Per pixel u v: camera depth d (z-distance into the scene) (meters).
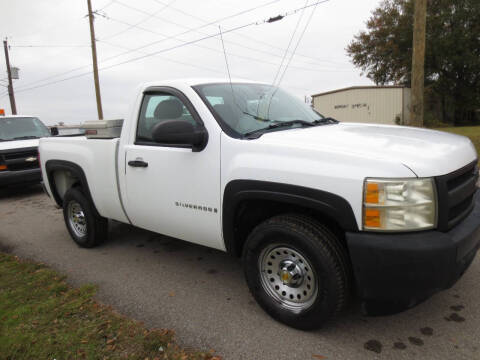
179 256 4.27
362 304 2.49
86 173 4.17
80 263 4.17
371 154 2.32
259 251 2.80
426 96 32.12
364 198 2.24
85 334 2.73
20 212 6.90
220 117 3.01
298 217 2.60
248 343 2.61
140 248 4.57
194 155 3.06
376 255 2.22
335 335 2.66
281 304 2.78
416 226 2.22
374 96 26.89
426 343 2.54
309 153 2.47
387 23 31.94
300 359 2.43
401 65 32.22
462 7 29.20
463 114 34.09
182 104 3.32
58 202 5.09
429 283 2.20
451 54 29.72
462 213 2.54
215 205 2.97
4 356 2.53
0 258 4.39
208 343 2.62
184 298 3.29
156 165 3.36
